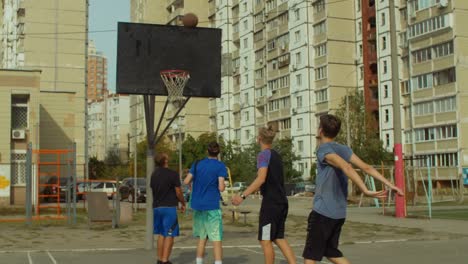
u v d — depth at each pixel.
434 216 23.28
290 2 68.81
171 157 71.50
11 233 17.19
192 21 12.98
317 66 65.75
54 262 10.84
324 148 6.25
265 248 7.56
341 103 58.28
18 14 67.44
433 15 52.97
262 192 7.69
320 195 6.26
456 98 50.72
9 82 33.81
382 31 60.69
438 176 52.09
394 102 21.78
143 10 95.38
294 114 67.44
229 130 81.38
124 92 12.42
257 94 75.94
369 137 52.50
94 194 19.34
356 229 17.61
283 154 63.19
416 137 55.09
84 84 67.75
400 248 12.88
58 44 67.31
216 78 13.12
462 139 50.38
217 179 8.88
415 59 55.16
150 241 12.74
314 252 6.22
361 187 5.90
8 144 33.19
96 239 15.34
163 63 12.75
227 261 10.80
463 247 12.99
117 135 135.00
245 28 78.81
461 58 50.84
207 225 8.84
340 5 65.12
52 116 41.09
